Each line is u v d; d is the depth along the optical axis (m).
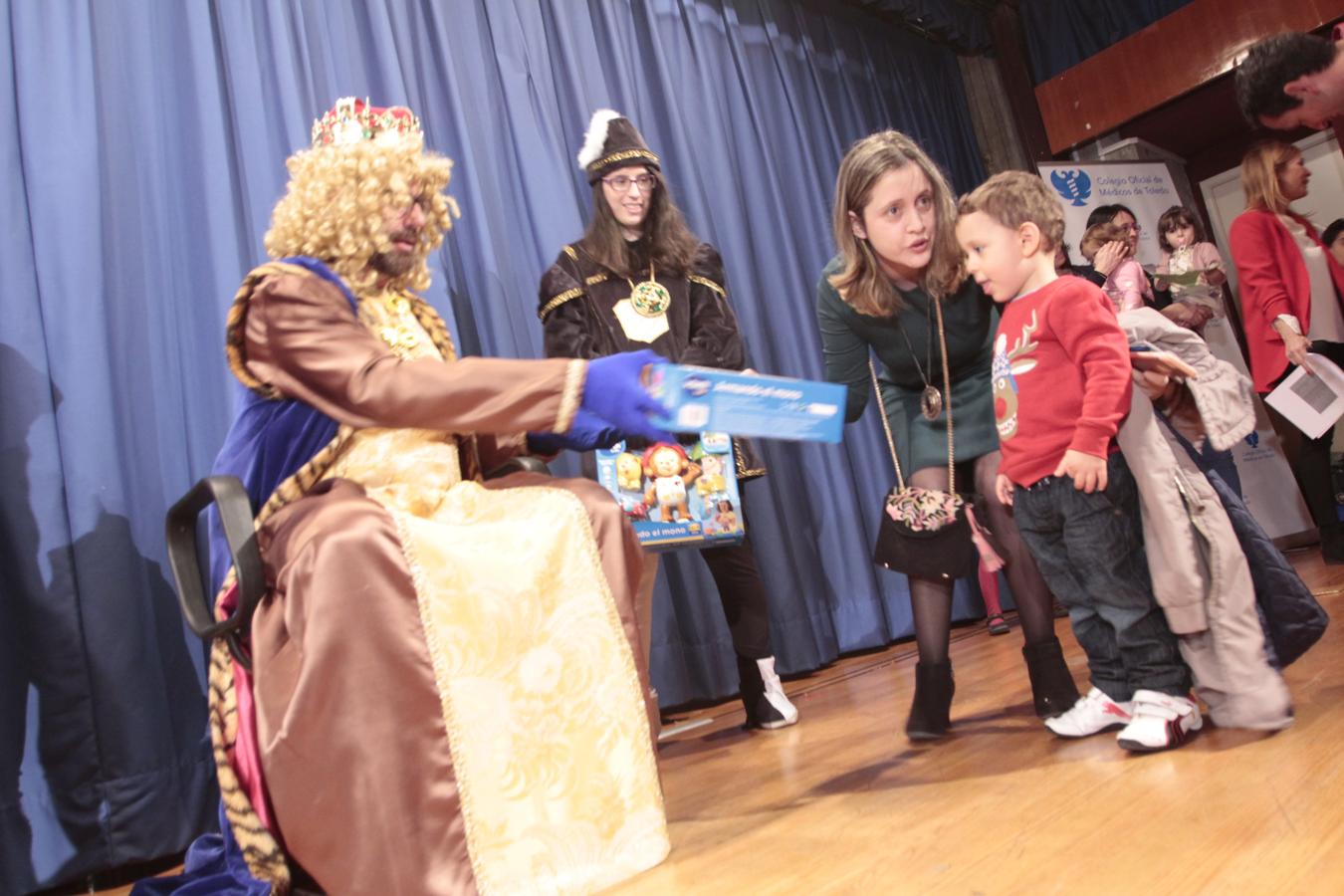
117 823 2.04
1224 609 1.55
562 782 1.35
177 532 1.44
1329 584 3.16
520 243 3.32
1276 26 4.94
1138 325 1.78
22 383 2.10
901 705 2.58
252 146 2.62
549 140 3.43
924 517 1.97
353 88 2.99
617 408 1.38
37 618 2.03
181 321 2.48
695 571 3.43
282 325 1.47
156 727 2.13
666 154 3.89
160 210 2.47
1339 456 5.39
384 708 1.25
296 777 1.23
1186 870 1.01
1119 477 1.64
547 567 1.42
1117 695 1.70
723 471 2.50
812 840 1.40
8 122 2.21
